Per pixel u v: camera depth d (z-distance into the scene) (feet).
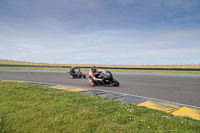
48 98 15.48
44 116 10.41
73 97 16.21
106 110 11.97
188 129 8.97
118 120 10.05
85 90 22.49
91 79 28.48
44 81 33.91
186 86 27.35
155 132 8.48
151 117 10.75
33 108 12.02
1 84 23.79
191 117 11.35
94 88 25.12
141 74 57.62
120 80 37.04
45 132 8.32
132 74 57.72
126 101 16.10
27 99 14.87
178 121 10.12
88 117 10.42
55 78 41.47
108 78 26.99
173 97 18.45
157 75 52.70
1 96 15.78
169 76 48.83
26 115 10.48
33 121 9.59
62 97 16.16
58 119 9.94
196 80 37.11
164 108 13.65
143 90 23.24
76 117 10.34
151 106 14.23
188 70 74.23
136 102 15.69
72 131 8.47
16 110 11.48
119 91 22.33
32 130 8.48
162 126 9.26
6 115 10.39
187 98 17.94
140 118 10.48
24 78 39.63
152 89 24.16
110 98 17.42
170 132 8.55
